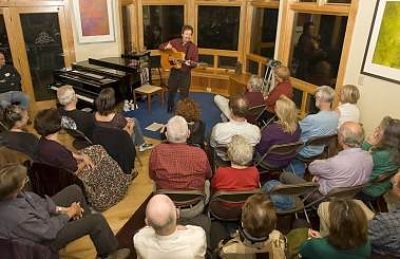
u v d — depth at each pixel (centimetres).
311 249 151
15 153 226
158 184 214
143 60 534
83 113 307
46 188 225
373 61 330
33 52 484
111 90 310
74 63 502
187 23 617
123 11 557
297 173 293
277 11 504
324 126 292
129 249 225
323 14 397
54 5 475
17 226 165
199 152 209
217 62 631
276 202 221
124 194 298
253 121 359
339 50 382
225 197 196
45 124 226
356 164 218
